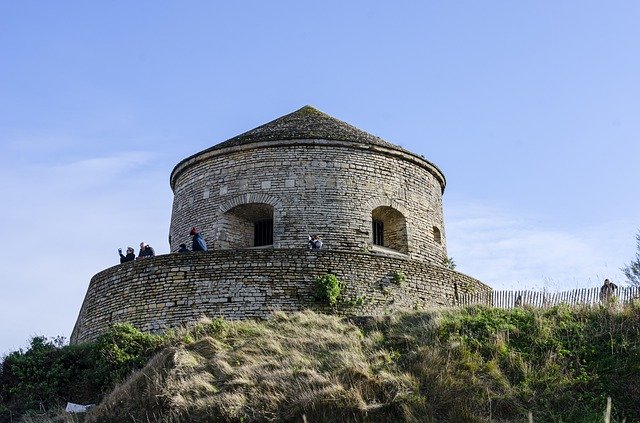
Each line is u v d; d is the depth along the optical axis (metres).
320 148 31.03
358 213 30.44
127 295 27.81
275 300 26.69
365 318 25.30
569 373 20.27
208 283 26.95
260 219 31.70
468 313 24.55
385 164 31.75
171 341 24.50
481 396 19.41
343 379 20.22
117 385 22.67
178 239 32.34
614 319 22.48
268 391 20.09
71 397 24.14
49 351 25.61
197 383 20.86
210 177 31.81
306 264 27.25
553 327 22.67
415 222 31.89
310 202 30.27
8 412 23.67
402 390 19.58
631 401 19.12
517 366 20.77
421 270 28.81
